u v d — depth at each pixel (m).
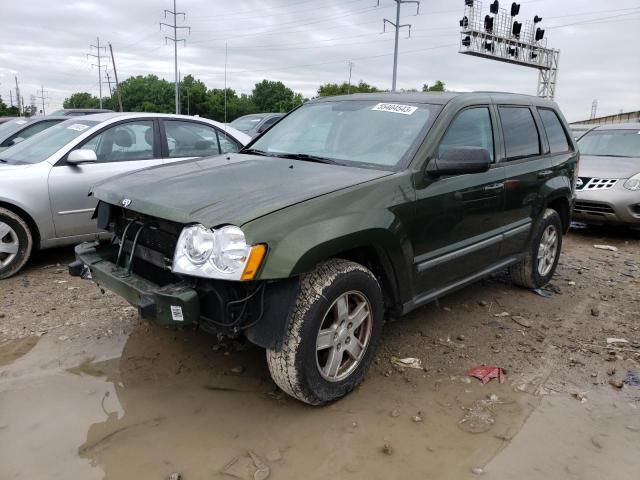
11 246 4.95
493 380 3.41
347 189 2.99
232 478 2.47
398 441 2.77
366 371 3.24
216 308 2.71
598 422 2.99
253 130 13.52
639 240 7.75
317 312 2.78
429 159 3.44
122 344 3.74
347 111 4.08
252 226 2.57
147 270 3.13
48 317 4.14
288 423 2.89
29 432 2.74
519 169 4.37
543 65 30.45
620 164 7.89
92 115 6.05
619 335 4.16
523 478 2.52
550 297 5.00
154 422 2.87
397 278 3.30
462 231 3.78
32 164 5.16
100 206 3.55
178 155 6.06
